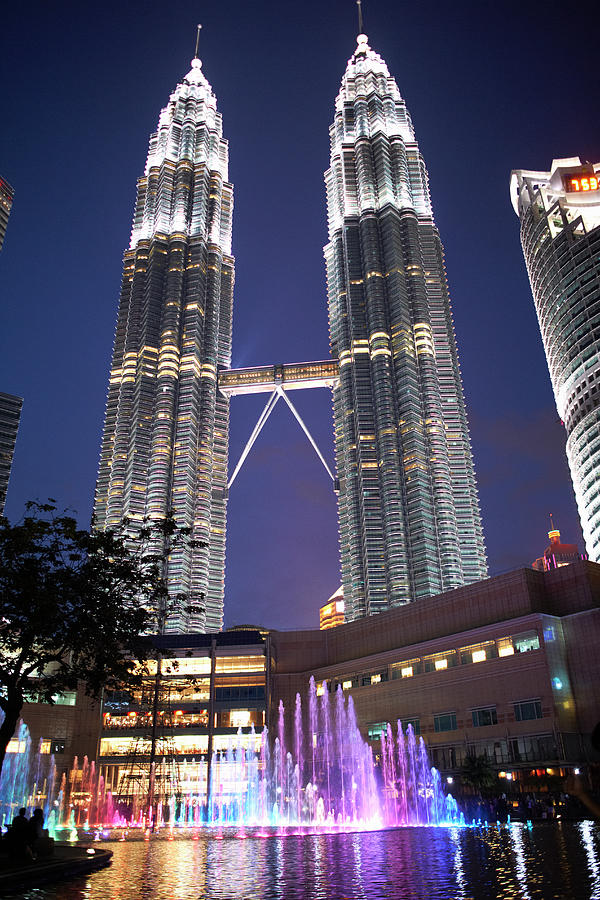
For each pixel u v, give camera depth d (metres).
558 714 86.25
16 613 31.00
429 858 29.94
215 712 122.12
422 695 103.44
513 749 88.88
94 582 33.78
